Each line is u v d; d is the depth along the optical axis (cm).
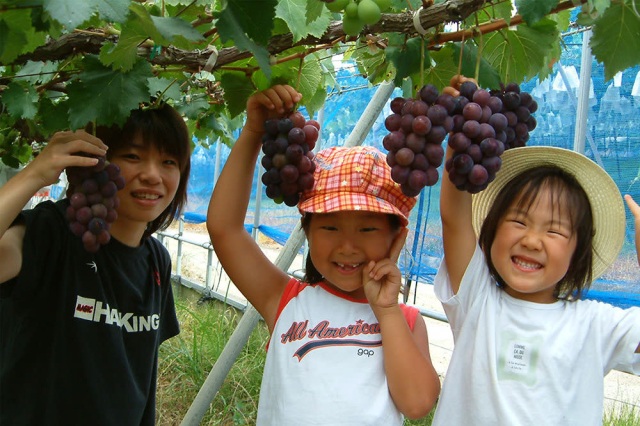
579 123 322
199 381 447
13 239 170
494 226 181
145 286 211
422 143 128
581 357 176
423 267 457
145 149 187
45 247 181
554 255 172
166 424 410
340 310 183
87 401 187
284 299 192
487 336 178
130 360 202
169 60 157
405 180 130
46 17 106
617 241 191
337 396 168
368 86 465
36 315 185
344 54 276
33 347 187
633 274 329
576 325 178
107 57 145
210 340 500
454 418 180
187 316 605
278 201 160
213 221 186
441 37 146
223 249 188
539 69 175
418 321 190
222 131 342
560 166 186
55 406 186
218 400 433
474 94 133
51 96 224
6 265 165
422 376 166
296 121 158
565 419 169
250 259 192
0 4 115
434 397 168
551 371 172
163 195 195
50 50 150
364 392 169
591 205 188
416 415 165
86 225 154
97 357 190
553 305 183
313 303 186
